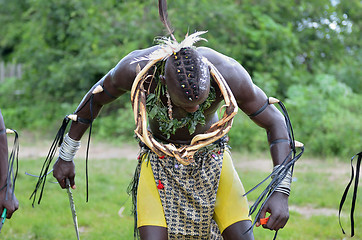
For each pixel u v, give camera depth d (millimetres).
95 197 9594
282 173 4629
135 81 4336
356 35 22812
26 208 8828
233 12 19734
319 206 9352
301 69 20766
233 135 15844
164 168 4770
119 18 20109
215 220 4922
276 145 4781
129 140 17781
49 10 20812
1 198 4762
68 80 20188
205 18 19594
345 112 16281
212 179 4801
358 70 21391
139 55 4668
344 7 23062
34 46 21203
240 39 20062
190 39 4129
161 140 4914
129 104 18766
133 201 5254
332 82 18312
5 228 7668
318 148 15281
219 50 19125
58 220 8125
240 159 14328
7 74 24828
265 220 4594
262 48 19906
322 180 11477
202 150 4785
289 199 9680
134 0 21000
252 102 4730
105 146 16766
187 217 4734
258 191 9930
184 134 4793
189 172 4750
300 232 7613
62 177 5348
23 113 20766
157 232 4617
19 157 13859
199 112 4465
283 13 22125
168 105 4414
